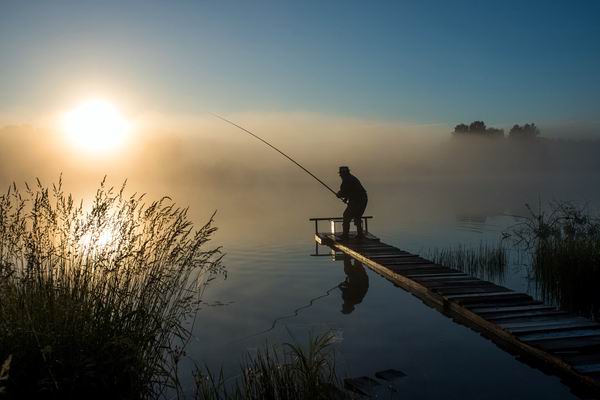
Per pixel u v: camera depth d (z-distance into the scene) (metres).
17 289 5.59
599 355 6.63
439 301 10.11
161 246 6.44
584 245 11.90
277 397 5.52
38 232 5.92
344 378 6.41
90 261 5.97
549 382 6.28
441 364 6.89
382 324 8.80
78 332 5.50
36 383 5.26
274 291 11.35
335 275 13.26
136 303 6.11
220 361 7.08
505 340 7.72
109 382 5.57
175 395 5.98
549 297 10.77
